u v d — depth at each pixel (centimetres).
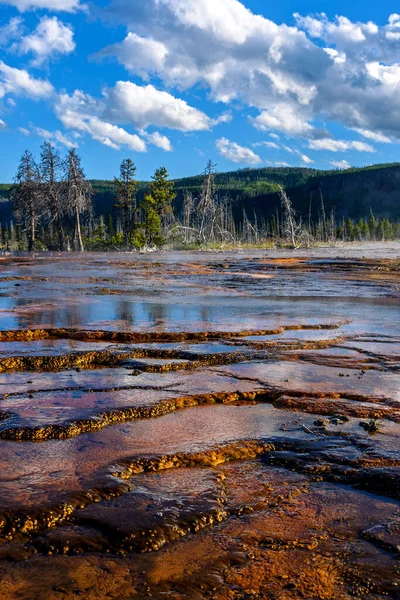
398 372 648
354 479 365
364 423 466
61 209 5334
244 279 1984
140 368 666
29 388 573
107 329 872
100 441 425
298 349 775
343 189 19950
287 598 239
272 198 19238
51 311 1080
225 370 657
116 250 5581
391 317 1066
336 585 249
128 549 275
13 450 404
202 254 4081
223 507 321
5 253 4341
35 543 279
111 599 236
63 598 235
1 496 324
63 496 325
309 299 1373
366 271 2380
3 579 248
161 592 241
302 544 283
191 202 6662
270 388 575
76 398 534
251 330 884
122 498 329
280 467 386
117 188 5769
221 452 405
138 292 1491
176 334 838
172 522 299
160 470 375
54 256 3772
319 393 558
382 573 258
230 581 251
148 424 471
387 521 309
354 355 734
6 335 829
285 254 3988
